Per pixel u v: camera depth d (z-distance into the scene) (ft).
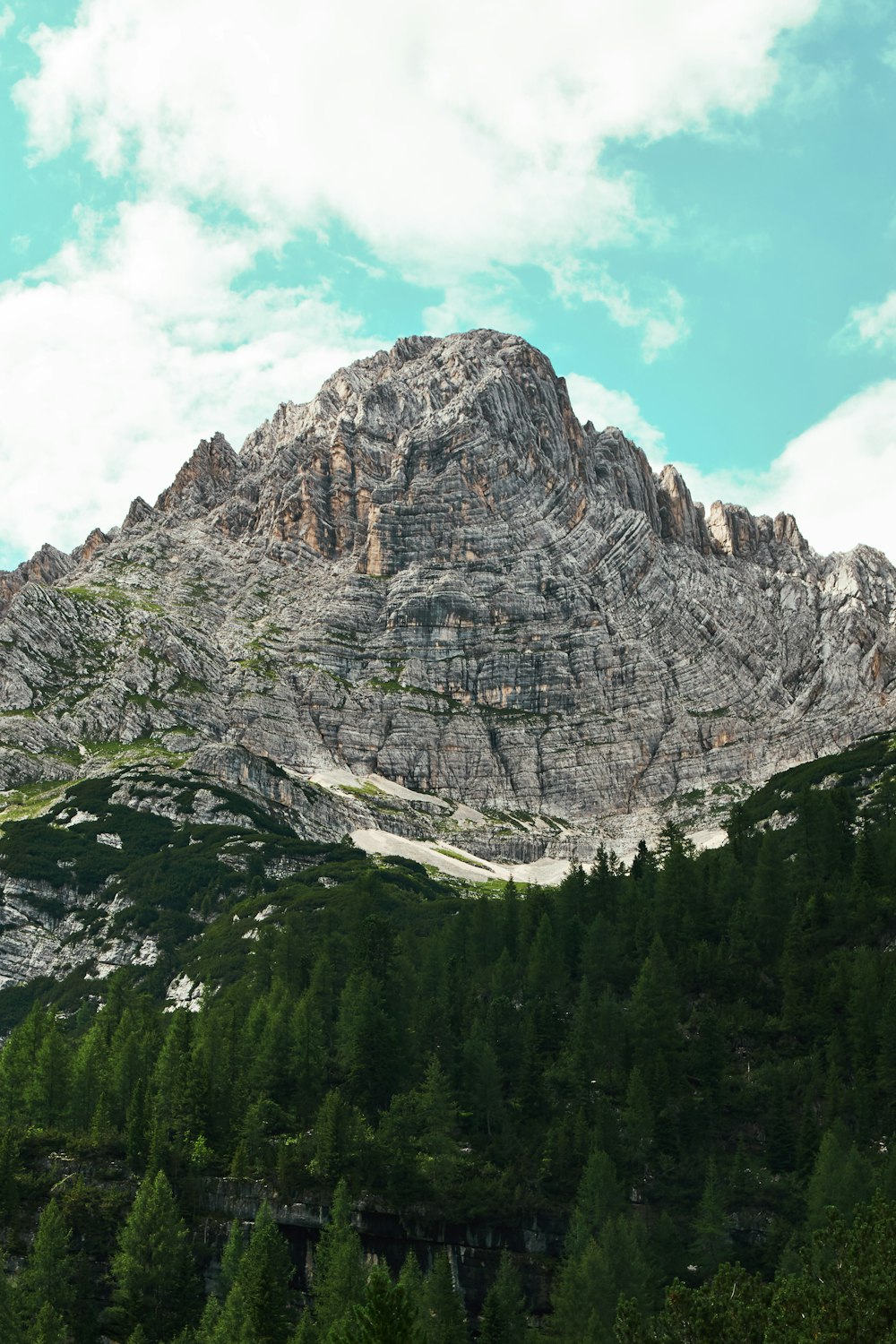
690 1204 507.30
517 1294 460.96
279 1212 511.81
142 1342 451.94
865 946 643.45
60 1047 611.47
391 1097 576.61
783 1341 322.96
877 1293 326.44
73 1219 507.71
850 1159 476.54
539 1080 576.20
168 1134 549.95
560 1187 514.68
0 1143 532.32
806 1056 588.09
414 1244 504.02
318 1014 632.79
